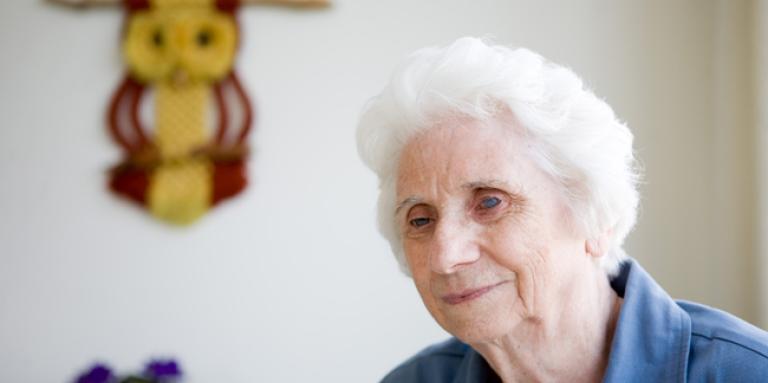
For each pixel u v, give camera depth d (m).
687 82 1.88
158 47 2.09
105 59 2.15
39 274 2.15
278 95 2.08
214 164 2.07
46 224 2.16
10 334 2.15
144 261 2.12
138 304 2.12
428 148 0.87
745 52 1.79
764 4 1.70
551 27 1.95
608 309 0.94
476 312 0.86
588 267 0.90
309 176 2.07
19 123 2.18
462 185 0.84
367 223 2.05
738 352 0.83
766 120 1.70
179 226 2.11
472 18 2.00
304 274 2.07
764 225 1.72
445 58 0.86
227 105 2.09
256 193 2.08
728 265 1.81
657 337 0.88
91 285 2.14
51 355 2.14
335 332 2.05
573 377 0.92
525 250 0.84
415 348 2.03
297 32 2.08
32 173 2.17
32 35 2.18
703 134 1.87
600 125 0.87
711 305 1.85
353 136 2.06
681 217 1.87
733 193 1.81
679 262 1.87
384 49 2.05
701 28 1.87
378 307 2.04
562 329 0.88
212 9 2.07
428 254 0.89
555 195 0.86
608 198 0.87
